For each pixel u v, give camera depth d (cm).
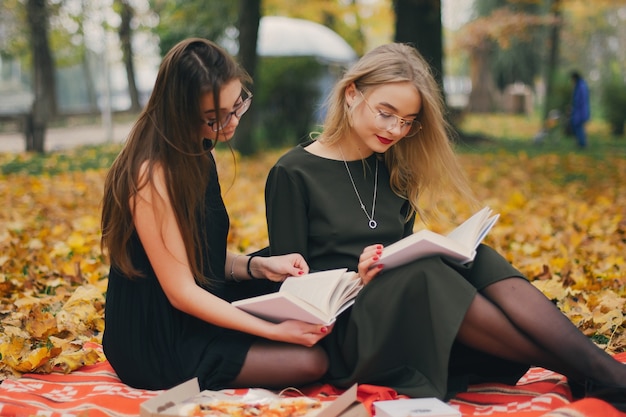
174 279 264
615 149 1708
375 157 307
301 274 286
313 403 232
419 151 305
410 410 229
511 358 258
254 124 1463
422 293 254
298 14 2728
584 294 418
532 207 788
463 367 280
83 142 1923
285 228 295
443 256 258
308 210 296
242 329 260
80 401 265
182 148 262
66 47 2653
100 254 528
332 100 302
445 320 247
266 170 1235
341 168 300
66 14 1955
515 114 3728
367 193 300
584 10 3294
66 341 339
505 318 252
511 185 1007
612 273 464
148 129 266
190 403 232
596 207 762
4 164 1256
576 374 251
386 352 258
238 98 264
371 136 287
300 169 296
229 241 614
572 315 374
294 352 265
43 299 424
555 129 1998
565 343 247
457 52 3562
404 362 261
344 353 266
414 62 288
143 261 274
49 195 877
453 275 251
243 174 1162
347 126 299
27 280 461
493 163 1331
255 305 260
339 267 292
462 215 736
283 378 266
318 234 294
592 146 1806
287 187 295
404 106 281
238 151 1438
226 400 237
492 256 262
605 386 243
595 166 1268
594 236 598
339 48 1962
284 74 1653
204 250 277
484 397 269
